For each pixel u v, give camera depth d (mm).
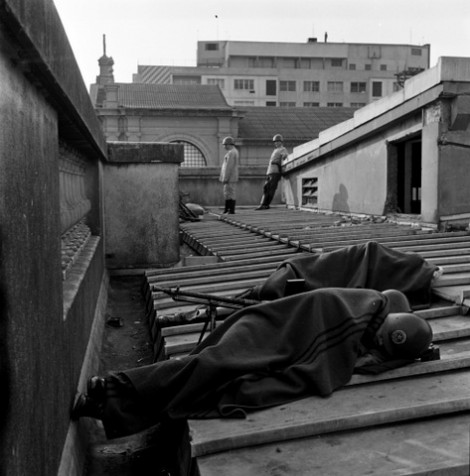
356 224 11375
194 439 2863
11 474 2049
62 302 3467
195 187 21359
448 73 9336
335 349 3424
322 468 2574
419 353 3516
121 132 40000
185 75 88062
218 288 6395
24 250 2400
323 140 15141
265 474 2568
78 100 4566
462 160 9688
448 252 6832
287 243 9141
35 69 2629
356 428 2924
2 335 2008
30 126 2629
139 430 3400
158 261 10500
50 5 2881
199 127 40656
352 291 3664
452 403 3018
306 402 3205
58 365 3213
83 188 8414
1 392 1988
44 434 2707
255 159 39812
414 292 5043
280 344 3467
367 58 93625
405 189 11773
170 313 5840
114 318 7527
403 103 10578
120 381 3480
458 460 2506
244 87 88438
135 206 10438
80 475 3467
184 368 3350
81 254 6242
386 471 2479
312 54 91938
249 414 3111
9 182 2150
